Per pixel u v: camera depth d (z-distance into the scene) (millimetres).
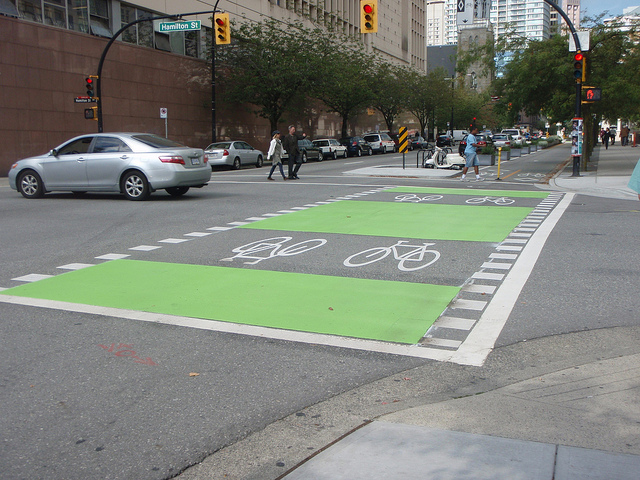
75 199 16547
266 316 5957
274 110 44656
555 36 28906
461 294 6707
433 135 93812
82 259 8742
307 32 48500
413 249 9234
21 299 6641
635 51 27688
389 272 7754
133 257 8836
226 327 5641
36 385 4391
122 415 3928
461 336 5363
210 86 43469
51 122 31078
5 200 16438
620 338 5277
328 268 7996
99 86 27359
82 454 3457
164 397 4191
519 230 10977
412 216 12906
